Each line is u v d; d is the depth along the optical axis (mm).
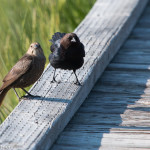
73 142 6738
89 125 7340
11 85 7773
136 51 11023
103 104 8219
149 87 8984
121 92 8773
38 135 6113
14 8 12156
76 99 7660
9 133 6172
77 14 12906
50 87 7812
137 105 8164
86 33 10477
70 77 8273
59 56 7957
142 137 6863
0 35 11625
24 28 10609
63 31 12352
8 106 9320
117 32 10609
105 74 9656
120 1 12898
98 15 11773
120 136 6910
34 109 6926
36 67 7750
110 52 10047
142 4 14203
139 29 12812
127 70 9852
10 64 10000
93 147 6590
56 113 6816
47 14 11594
